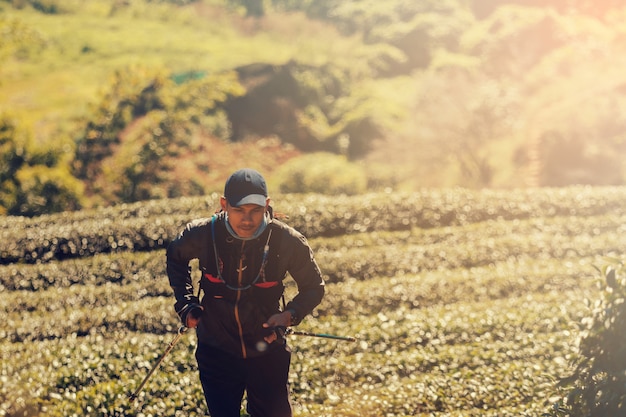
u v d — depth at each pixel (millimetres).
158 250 14969
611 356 6590
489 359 8945
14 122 30453
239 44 55250
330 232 15727
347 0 61750
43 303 12188
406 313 10898
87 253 14820
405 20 57469
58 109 39438
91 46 51438
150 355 9016
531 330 9930
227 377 4855
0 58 45562
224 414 4816
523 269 12930
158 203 17172
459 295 11930
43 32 52438
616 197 17156
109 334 10812
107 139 33969
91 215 16938
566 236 15383
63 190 29609
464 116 32438
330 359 8930
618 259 6875
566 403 6555
